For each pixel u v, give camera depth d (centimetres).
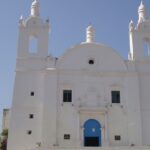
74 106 4072
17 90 4081
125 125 4038
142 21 4584
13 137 3894
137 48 4422
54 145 3862
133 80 4216
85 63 4266
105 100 4122
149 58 4369
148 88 4228
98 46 4350
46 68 4203
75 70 4209
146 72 4284
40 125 3969
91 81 4194
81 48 4325
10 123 3938
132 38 4466
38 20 4456
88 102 4103
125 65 4297
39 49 4309
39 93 4106
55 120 3972
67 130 3969
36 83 4144
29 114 4006
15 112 3988
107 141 3938
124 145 3950
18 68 4184
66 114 4031
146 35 4506
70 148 3528
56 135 3922
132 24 4544
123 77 4247
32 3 4709
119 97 4166
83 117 4053
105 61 4297
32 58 4247
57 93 4106
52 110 4006
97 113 4069
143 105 4144
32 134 3928
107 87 4184
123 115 4078
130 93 4159
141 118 4075
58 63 4238
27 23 4419
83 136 3978
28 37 4369
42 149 3528
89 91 4150
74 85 4159
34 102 4059
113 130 4012
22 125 3953
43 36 4391
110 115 4075
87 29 4816
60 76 4181
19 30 4381
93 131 4016
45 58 4262
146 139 3991
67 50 4300
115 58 4322
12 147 3859
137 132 3997
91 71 4216
